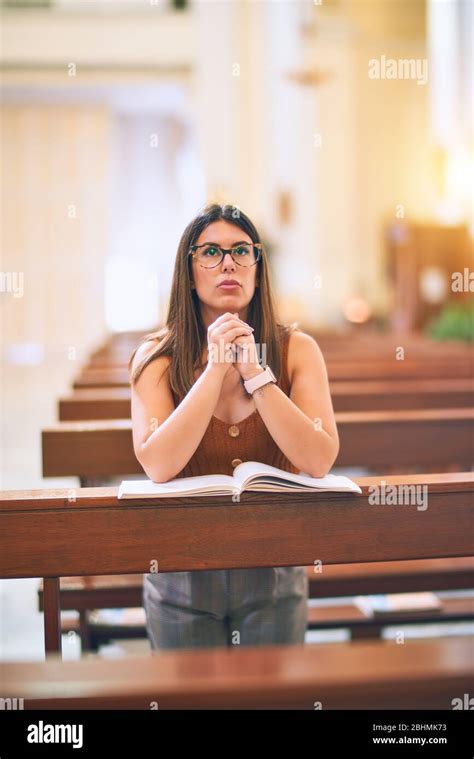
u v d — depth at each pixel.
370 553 2.39
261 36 17.92
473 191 14.28
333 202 16.47
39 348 21.36
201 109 18.31
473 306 11.09
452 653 1.37
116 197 22.97
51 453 3.48
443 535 2.42
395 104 16.94
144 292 22.41
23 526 2.29
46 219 21.11
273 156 17.72
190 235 2.49
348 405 4.78
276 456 2.55
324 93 16.20
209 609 2.45
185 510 2.31
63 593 3.31
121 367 6.36
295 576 2.53
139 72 18.78
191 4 18.83
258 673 1.32
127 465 3.50
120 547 2.31
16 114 20.78
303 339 2.59
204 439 2.50
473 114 14.09
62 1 19.22
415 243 13.60
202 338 2.60
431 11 15.63
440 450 3.83
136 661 1.39
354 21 16.14
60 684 1.32
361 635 3.70
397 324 14.11
